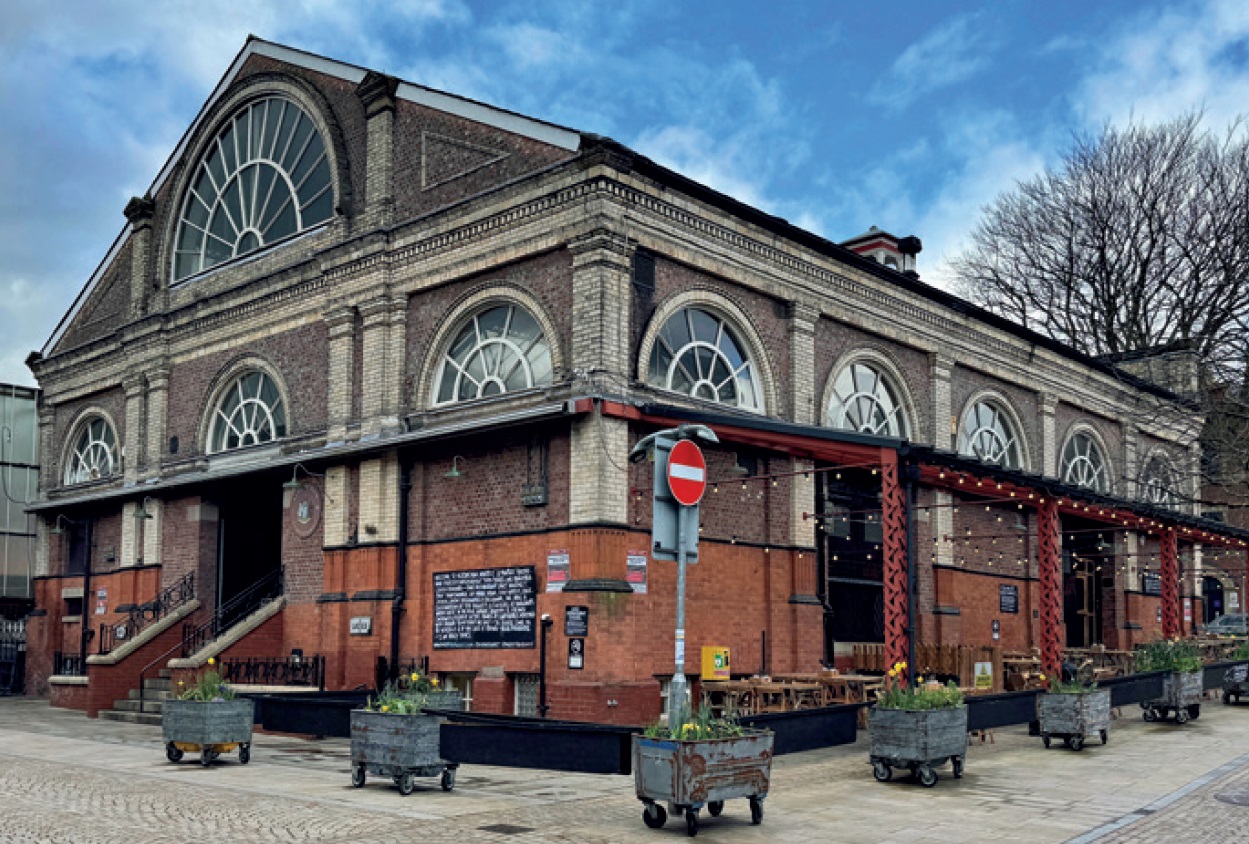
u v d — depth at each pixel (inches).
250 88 973.8
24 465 1233.4
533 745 437.4
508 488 709.3
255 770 527.5
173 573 975.0
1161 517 947.3
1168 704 722.8
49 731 742.5
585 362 666.8
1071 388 1175.0
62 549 1127.0
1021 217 1819.6
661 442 411.5
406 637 749.9
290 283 883.4
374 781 488.1
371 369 798.5
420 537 756.6
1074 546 1270.9
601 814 407.8
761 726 462.6
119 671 874.8
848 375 884.0
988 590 1040.8
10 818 397.1
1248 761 548.4
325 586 804.0
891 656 559.8
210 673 567.2
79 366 1132.5
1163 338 1593.3
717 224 746.8
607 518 650.8
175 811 407.8
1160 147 1648.6
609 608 641.0
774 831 375.9
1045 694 600.4
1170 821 394.3
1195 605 1451.8
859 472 873.5
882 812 410.9
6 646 1179.3
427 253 776.3
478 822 387.5
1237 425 1158.3
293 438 861.2
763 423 632.4
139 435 1032.2
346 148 868.0
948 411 970.7
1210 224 1541.6
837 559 861.2
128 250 1102.4
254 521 991.0
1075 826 385.1
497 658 697.0
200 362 983.6
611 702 633.0
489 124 754.2
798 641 776.3
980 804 428.5
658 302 707.4
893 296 910.4
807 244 820.0
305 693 626.5
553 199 695.1
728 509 746.2
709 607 719.7
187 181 1043.3
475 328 759.7
